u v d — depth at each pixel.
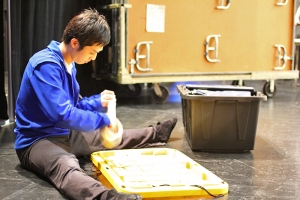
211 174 1.48
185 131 2.16
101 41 1.44
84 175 1.31
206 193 1.35
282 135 2.25
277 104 3.30
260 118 2.71
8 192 1.38
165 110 2.96
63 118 1.40
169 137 2.09
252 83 4.91
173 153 1.79
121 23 2.96
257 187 1.46
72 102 1.57
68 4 2.87
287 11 3.50
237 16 3.32
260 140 2.14
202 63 3.26
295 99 3.59
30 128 1.52
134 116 2.73
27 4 2.47
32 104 1.51
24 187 1.42
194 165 1.58
